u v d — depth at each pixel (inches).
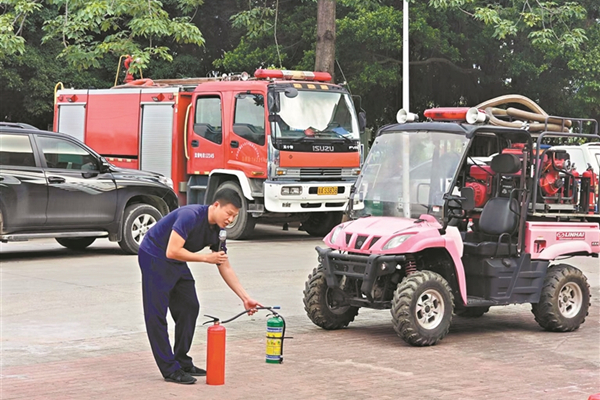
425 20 1152.2
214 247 324.2
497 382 334.6
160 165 867.4
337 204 827.4
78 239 747.4
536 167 430.0
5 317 450.0
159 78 1336.1
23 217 638.5
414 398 309.0
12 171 635.5
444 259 409.7
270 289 546.0
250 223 825.5
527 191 429.1
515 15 1148.5
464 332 436.5
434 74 1296.8
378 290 407.8
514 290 426.6
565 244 439.8
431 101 1343.5
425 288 391.5
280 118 792.9
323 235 890.1
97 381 324.2
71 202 660.1
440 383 331.3
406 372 346.9
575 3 1085.8
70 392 308.0
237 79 842.2
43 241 810.2
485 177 437.1
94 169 677.9
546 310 435.5
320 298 423.8
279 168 789.9
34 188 642.2
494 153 442.6
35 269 620.7
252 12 1096.8
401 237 392.5
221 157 821.2
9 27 945.5
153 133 871.7
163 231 319.3
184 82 896.9
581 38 1062.4
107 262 660.1
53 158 658.2
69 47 989.8
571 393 321.1
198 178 849.5
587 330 448.1
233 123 813.2
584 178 448.5
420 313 394.6
